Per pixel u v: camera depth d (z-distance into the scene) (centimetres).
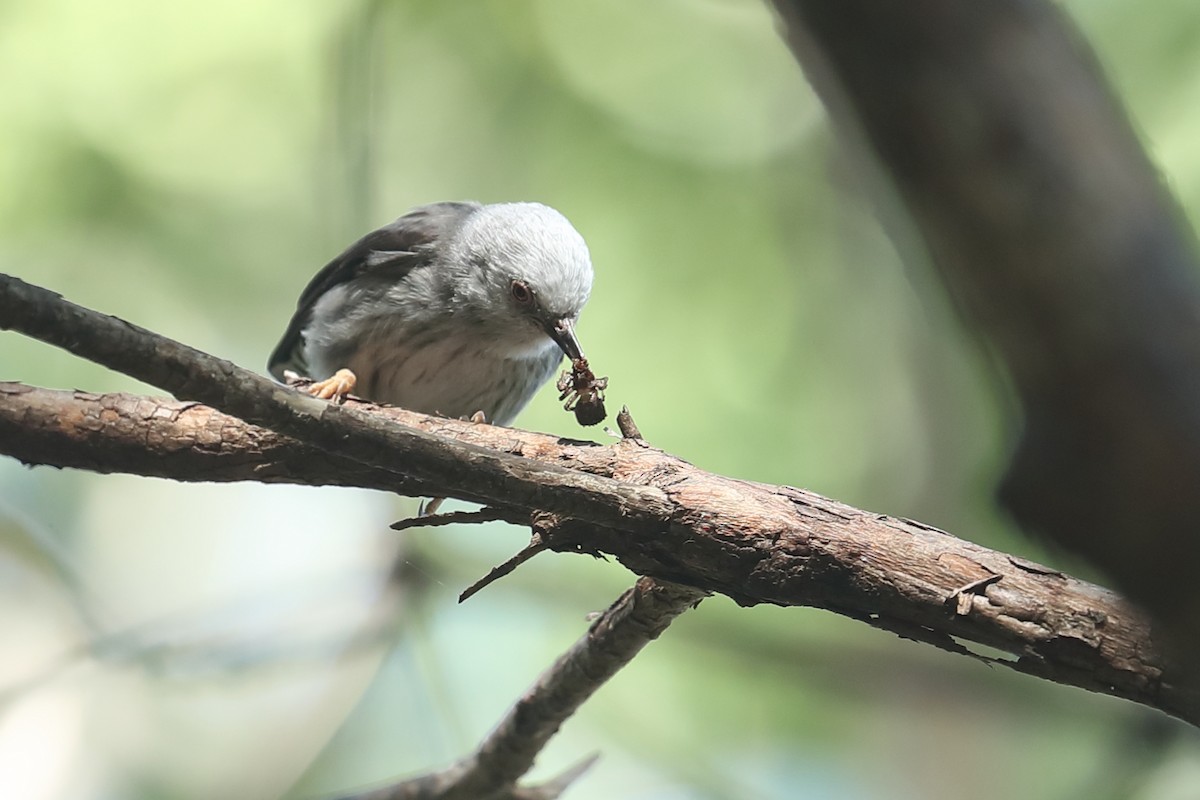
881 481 1314
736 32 1344
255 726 1222
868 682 1138
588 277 1016
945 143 240
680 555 564
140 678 1246
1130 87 1118
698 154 1324
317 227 1314
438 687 1097
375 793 805
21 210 1234
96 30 1260
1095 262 240
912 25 238
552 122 1327
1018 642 518
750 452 1248
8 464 1394
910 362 1306
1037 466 262
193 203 1305
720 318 1284
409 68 1312
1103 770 955
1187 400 241
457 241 1005
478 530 1143
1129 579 264
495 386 1047
